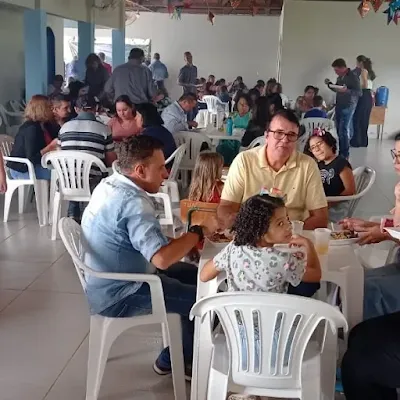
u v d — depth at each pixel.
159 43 15.28
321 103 8.45
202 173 3.04
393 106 11.59
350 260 2.14
